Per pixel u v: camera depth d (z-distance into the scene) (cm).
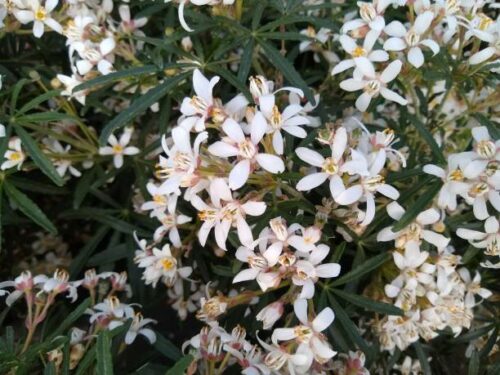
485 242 21
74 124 27
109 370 16
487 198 20
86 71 24
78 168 28
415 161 25
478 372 24
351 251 23
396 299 22
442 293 21
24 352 19
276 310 19
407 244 20
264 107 19
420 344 25
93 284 23
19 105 27
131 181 29
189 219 23
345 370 21
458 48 23
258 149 19
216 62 24
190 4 25
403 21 26
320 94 27
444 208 22
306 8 23
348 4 25
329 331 22
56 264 30
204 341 20
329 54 27
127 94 26
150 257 23
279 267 19
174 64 23
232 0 22
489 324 26
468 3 22
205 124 19
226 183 18
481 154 19
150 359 24
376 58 21
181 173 19
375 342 24
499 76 23
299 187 19
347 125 23
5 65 28
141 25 26
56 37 29
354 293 22
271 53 23
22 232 30
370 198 19
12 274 29
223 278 25
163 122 25
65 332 23
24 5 24
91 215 27
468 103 24
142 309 26
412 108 28
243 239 18
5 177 24
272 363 19
